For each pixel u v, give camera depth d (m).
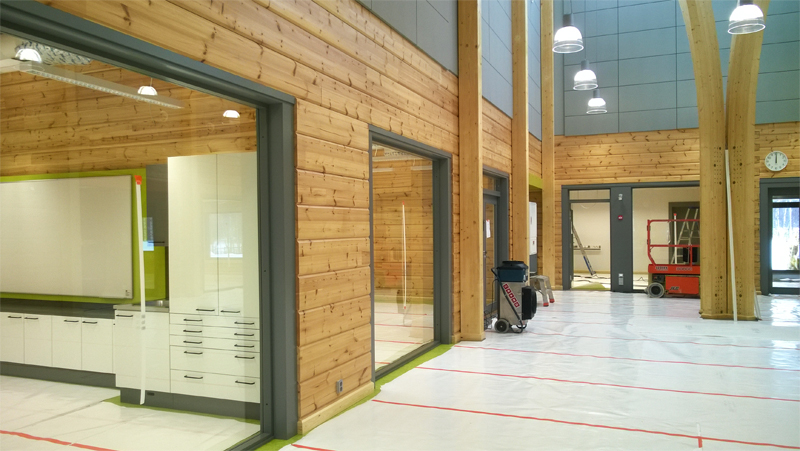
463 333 7.68
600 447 3.83
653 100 13.11
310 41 4.28
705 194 9.34
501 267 8.32
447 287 7.38
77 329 3.31
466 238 7.65
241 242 4.02
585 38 13.72
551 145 13.52
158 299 3.72
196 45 3.17
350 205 4.86
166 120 3.77
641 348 7.09
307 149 4.20
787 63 12.09
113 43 2.70
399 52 5.91
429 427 4.23
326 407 4.40
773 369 5.98
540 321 9.27
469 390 5.23
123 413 3.48
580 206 20.12
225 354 3.99
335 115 4.62
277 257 3.95
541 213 14.12
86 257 3.37
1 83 3.00
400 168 8.22
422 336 7.46
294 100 4.05
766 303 11.16
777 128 12.20
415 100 6.29
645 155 13.19
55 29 2.48
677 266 12.22
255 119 4.02
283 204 3.94
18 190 3.08
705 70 9.13
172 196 3.85
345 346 4.73
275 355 3.99
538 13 13.30
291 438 3.98
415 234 7.99
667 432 4.11
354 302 4.90
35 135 3.14
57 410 3.18
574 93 13.84
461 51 7.62
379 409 4.67
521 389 5.26
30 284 3.11
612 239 13.48
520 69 10.76
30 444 3.06
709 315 9.37
